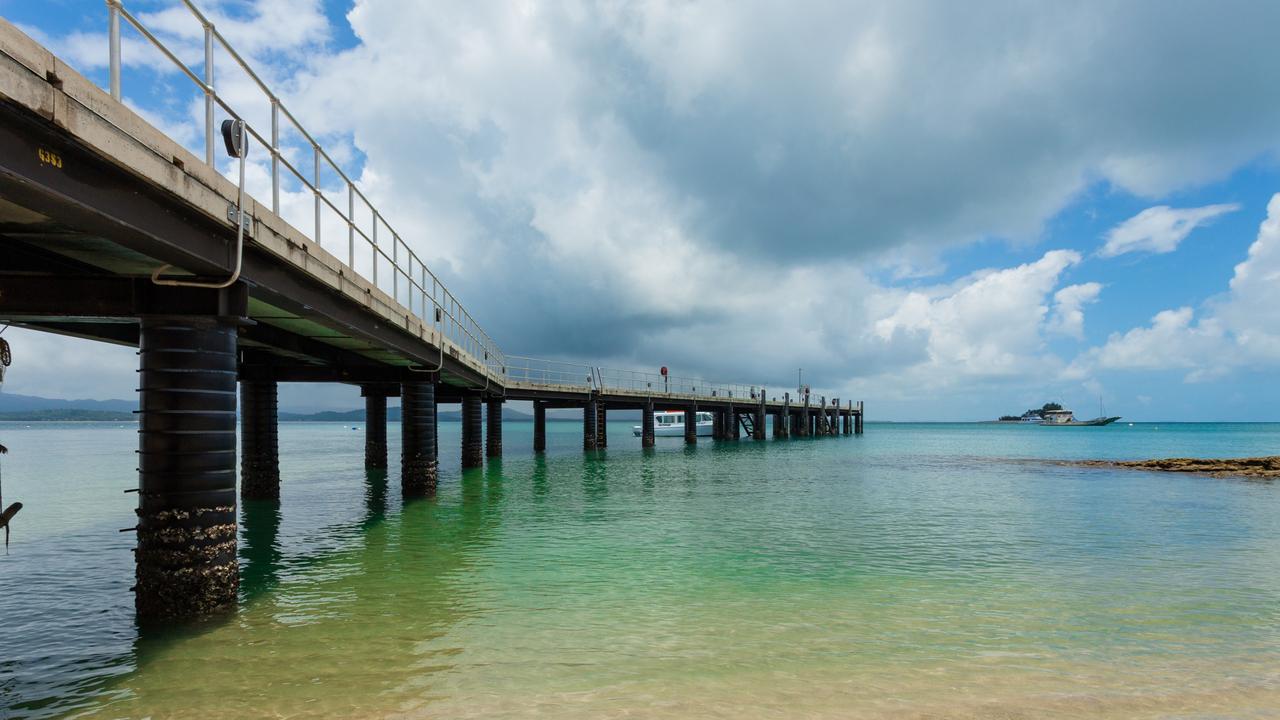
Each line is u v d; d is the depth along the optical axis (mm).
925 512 22094
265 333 15875
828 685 7875
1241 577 13305
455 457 51125
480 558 14875
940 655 8883
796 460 47188
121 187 7023
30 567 14258
